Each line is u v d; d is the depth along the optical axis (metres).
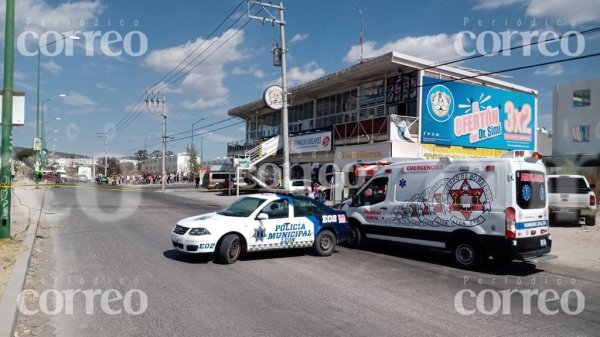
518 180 9.28
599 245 12.87
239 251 9.52
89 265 8.80
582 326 5.90
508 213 9.13
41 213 18.22
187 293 6.94
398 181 11.32
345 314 6.12
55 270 8.34
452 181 10.10
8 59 10.70
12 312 5.43
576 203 16.91
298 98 35.62
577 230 16.05
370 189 12.07
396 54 24.09
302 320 5.81
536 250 9.49
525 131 30.09
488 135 28.00
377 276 8.62
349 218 12.30
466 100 26.88
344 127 27.72
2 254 8.97
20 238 11.10
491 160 9.53
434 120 25.39
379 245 12.90
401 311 6.34
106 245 11.11
